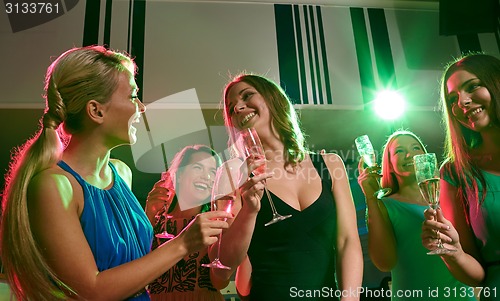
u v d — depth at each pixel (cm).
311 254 163
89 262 112
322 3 390
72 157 129
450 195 195
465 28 358
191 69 361
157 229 223
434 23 393
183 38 368
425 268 213
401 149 239
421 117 388
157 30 368
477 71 196
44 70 348
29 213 112
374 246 223
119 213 130
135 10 372
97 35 361
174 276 210
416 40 388
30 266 108
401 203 228
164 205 226
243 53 369
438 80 378
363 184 230
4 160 386
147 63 359
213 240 119
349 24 388
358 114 383
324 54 377
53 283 111
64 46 355
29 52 353
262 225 168
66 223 112
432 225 157
